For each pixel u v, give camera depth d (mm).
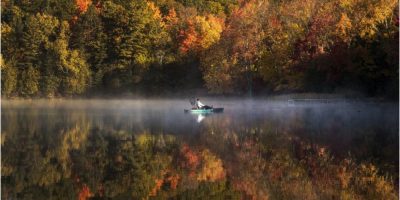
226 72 62875
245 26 61875
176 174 15781
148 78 73250
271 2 69000
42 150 20391
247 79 62688
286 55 58094
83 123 32500
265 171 16047
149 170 16312
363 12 52750
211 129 28109
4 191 13602
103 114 42125
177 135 25391
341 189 13547
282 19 61281
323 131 26531
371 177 14922
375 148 20266
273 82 60219
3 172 16031
